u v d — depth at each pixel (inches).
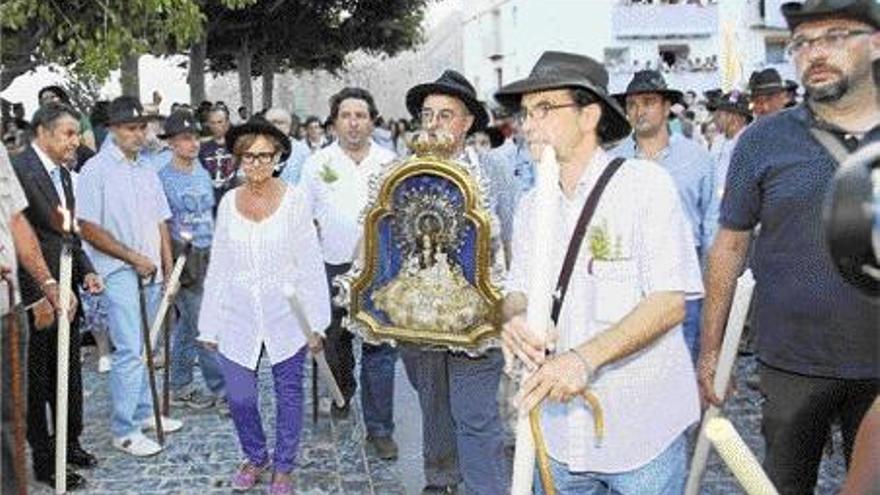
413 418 227.8
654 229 102.0
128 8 374.0
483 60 1828.2
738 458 58.7
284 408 190.2
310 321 190.4
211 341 193.6
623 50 1489.9
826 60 113.2
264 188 188.2
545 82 102.2
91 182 214.2
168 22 377.7
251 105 967.0
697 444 124.4
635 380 103.3
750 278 127.7
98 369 299.7
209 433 237.9
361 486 199.5
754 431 224.7
